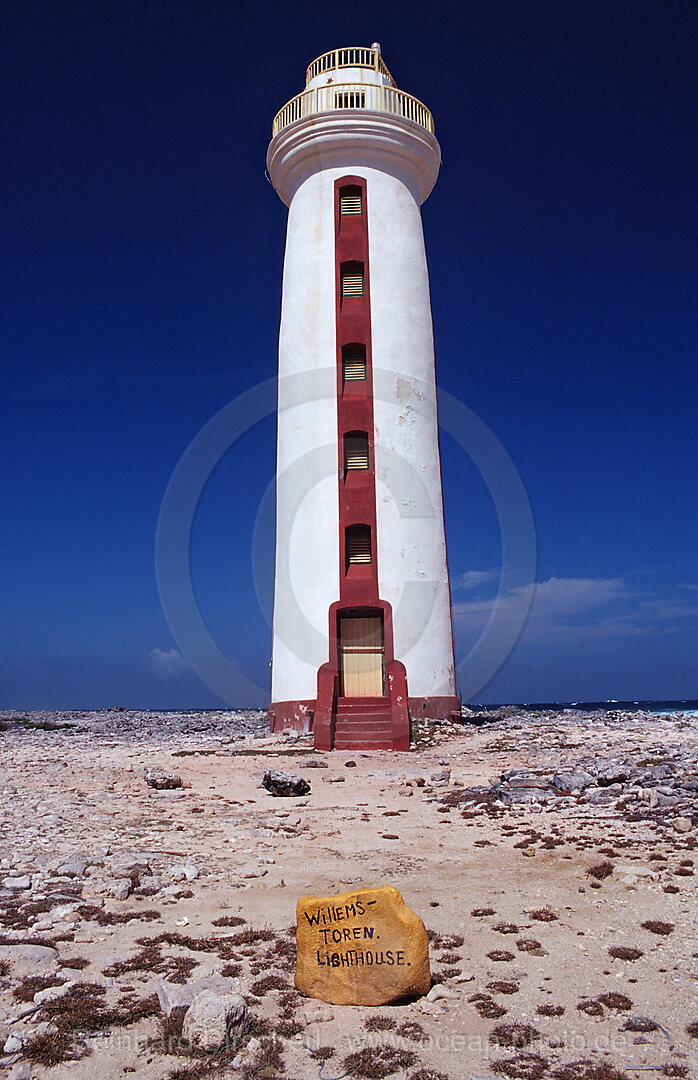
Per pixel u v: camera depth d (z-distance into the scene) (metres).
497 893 10.24
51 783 18.72
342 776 19.62
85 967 7.91
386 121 30.70
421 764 21.38
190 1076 6.25
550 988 7.61
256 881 10.80
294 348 30.59
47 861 11.52
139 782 18.91
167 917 9.40
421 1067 6.39
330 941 7.62
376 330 29.83
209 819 14.71
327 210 31.02
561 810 14.61
